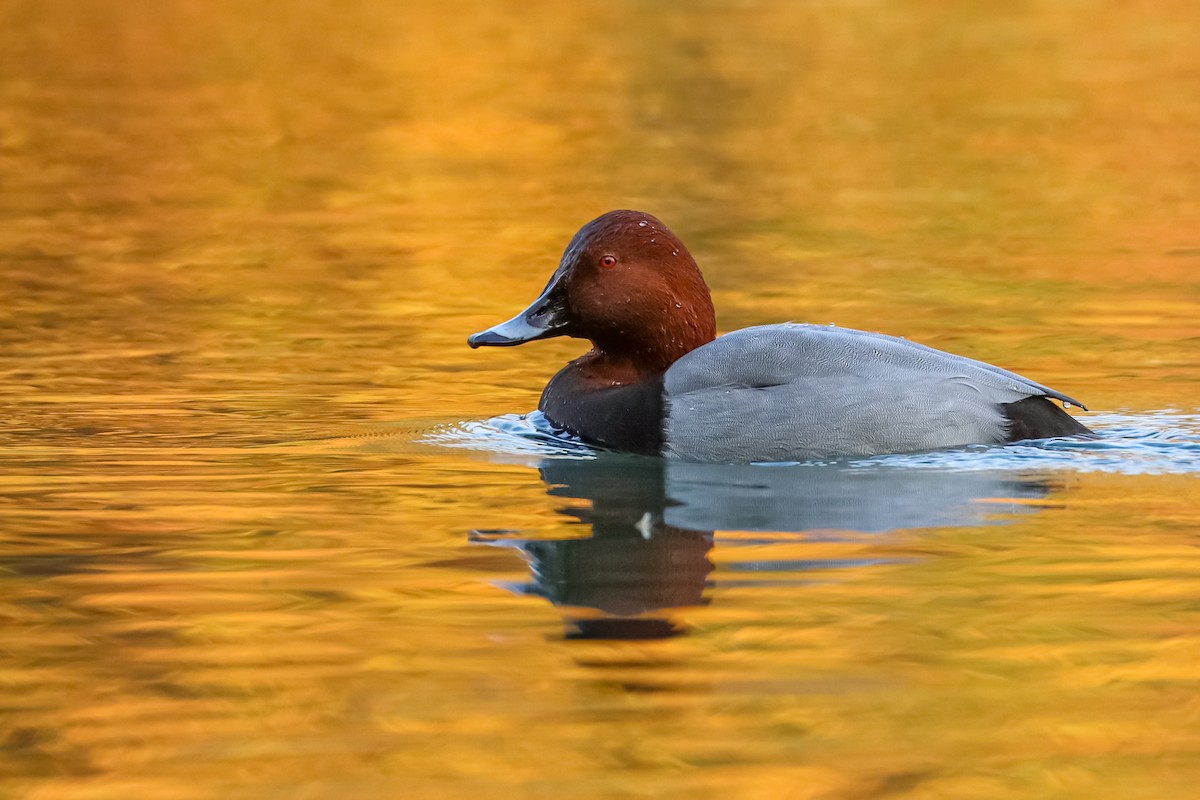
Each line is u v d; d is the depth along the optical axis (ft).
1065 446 34.68
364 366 46.32
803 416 34.50
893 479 32.96
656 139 95.45
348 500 31.91
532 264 63.62
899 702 21.54
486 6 166.09
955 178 82.74
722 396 35.35
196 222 71.87
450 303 56.34
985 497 31.48
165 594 26.00
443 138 96.02
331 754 20.03
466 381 44.55
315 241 67.97
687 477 33.60
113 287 58.34
